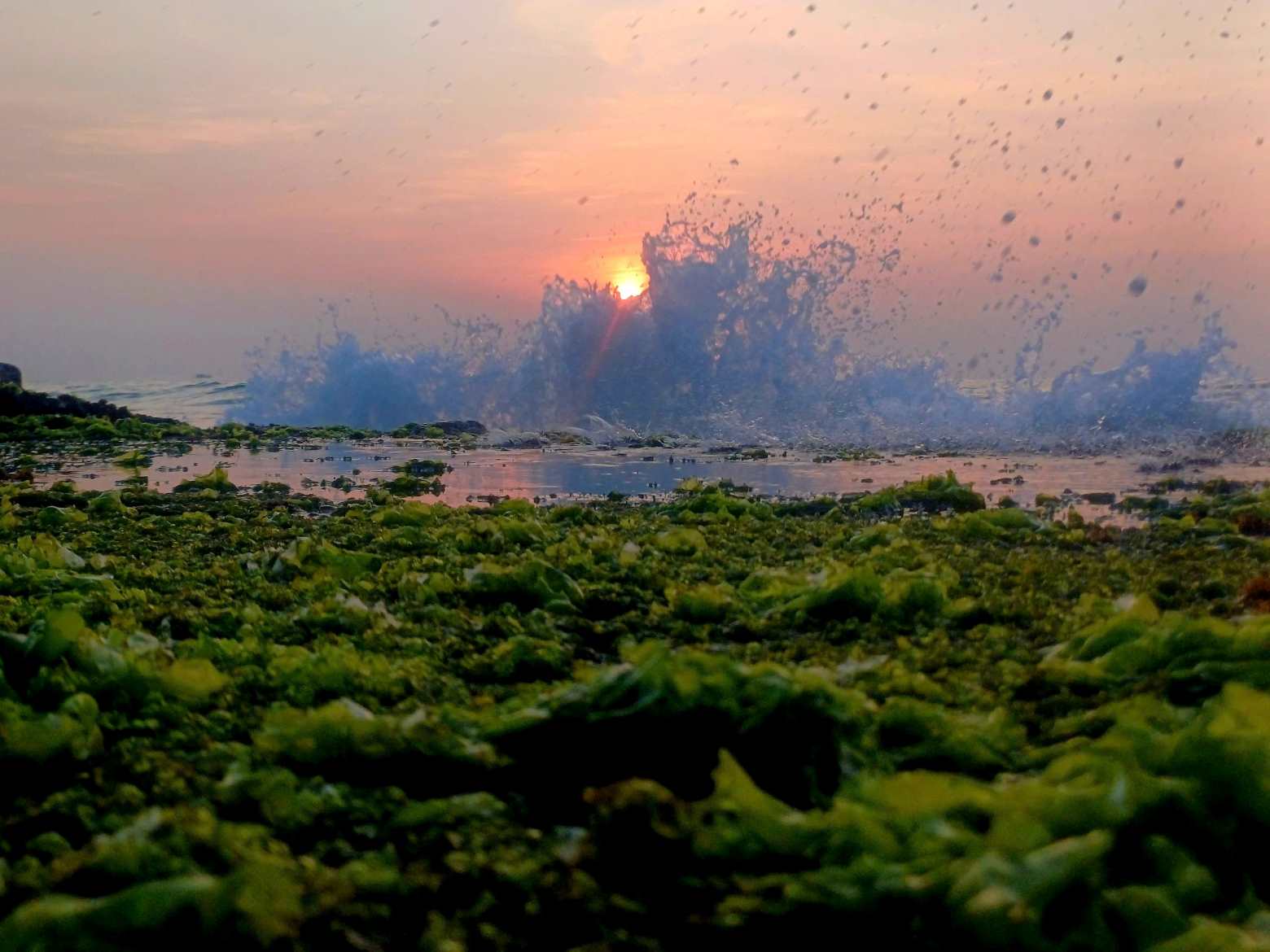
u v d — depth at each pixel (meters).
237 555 1.65
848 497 2.37
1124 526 1.92
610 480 2.76
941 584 1.22
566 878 0.61
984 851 0.57
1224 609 1.22
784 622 1.20
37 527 1.93
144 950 0.53
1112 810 0.60
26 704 0.89
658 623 1.21
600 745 0.77
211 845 0.61
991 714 0.84
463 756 0.76
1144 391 3.84
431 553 1.63
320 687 0.94
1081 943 0.53
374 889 0.60
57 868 0.61
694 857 0.63
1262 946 0.51
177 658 1.03
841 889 0.56
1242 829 0.62
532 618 1.21
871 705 0.80
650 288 4.69
